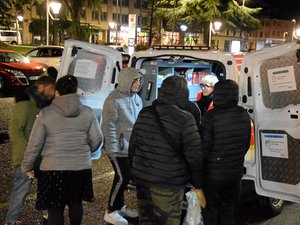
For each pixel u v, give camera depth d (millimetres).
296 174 3834
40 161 3703
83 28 33656
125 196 5551
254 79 3992
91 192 3730
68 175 3512
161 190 3242
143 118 3359
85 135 3637
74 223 3701
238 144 3670
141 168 3324
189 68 5773
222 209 3832
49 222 3582
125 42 51281
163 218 3279
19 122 4047
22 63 14570
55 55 19188
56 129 3506
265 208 4953
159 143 3240
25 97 4109
